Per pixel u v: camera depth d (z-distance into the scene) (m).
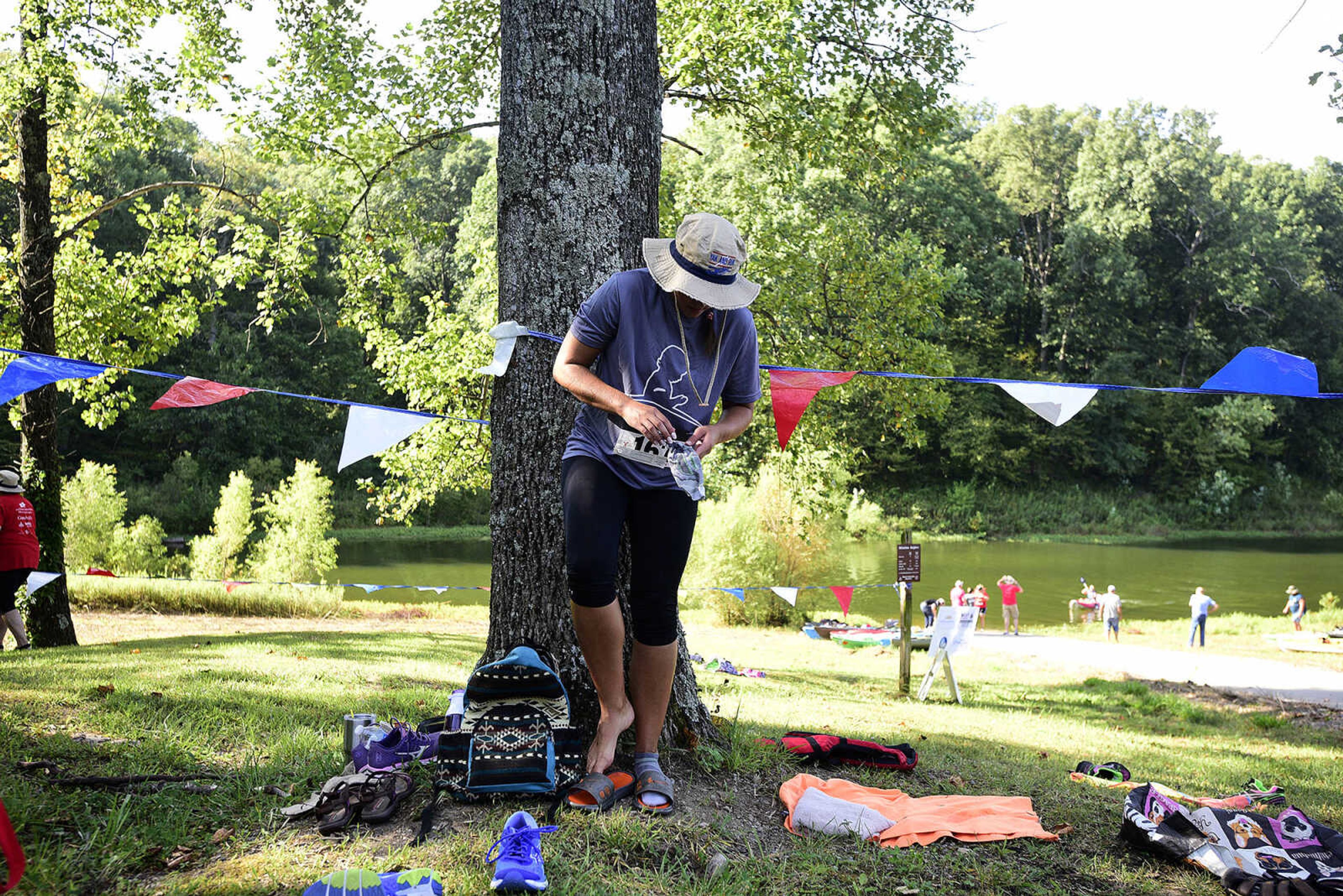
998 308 52.69
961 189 50.59
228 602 16.64
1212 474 55.25
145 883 2.39
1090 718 9.58
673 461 2.67
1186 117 56.62
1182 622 23.16
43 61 9.78
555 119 3.54
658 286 2.89
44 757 3.30
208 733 3.81
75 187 13.00
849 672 12.50
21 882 2.30
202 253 11.51
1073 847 3.18
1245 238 57.59
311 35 10.70
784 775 3.54
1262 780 5.61
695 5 10.77
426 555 36.56
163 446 44.47
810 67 11.59
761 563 20.31
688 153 16.50
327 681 5.98
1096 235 54.72
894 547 43.06
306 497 20.06
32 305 10.44
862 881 2.70
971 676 13.46
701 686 8.07
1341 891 2.88
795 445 14.52
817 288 14.36
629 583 3.48
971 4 11.19
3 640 8.48
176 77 10.69
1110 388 3.62
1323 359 59.31
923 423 51.41
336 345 45.09
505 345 3.50
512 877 2.38
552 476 3.46
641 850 2.71
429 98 11.41
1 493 8.48
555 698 2.98
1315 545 46.78
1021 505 51.53
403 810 2.87
